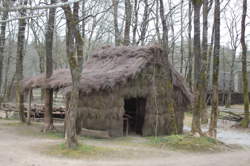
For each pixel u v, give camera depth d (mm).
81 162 8555
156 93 14969
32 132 14656
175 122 15000
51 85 14570
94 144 11492
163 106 15219
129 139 13438
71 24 9617
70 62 9625
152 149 10977
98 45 31875
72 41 9656
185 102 16328
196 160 9594
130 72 13758
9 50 29000
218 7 13562
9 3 6066
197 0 12422
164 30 14719
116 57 15922
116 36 25469
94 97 14047
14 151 9883
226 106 35250
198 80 12562
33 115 20375
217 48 13422
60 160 8695
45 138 12875
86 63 17328
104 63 16125
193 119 12672
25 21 16844
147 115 14641
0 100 25016
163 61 15234
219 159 9938
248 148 12633
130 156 9586
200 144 11500
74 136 9961
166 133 15258
